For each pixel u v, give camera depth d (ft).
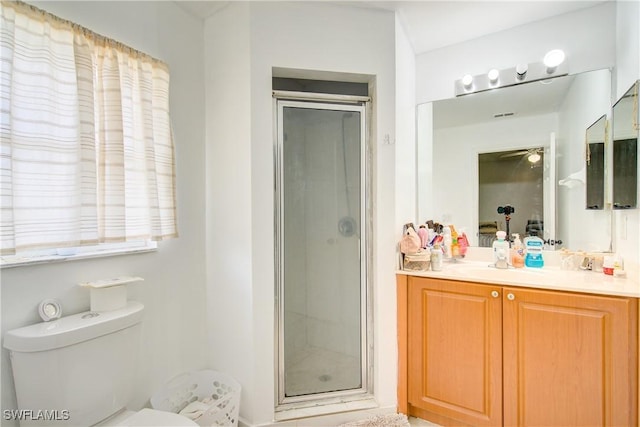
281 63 5.28
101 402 3.77
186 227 5.60
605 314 4.15
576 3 5.61
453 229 6.79
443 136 7.04
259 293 5.24
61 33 3.81
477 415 4.95
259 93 5.23
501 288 4.77
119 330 3.97
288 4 5.32
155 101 4.98
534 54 6.21
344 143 6.02
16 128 3.43
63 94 3.80
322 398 5.73
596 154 5.61
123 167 4.33
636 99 4.64
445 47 7.04
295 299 5.98
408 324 5.55
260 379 5.21
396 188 5.69
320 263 6.10
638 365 4.00
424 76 7.25
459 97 6.87
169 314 5.31
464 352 5.06
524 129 6.34
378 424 5.25
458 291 5.10
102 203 4.20
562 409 4.40
